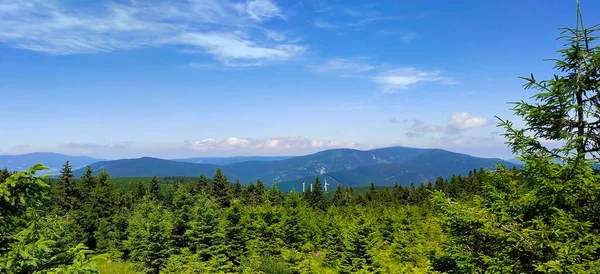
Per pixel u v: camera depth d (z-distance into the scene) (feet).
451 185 255.91
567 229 23.73
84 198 182.50
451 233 30.91
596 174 24.86
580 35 24.48
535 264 24.30
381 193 265.54
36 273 22.17
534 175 26.58
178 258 103.24
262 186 247.29
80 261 22.85
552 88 24.88
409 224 153.28
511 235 24.94
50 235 26.50
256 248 120.16
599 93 24.66
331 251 112.78
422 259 112.47
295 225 137.90
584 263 22.18
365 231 107.86
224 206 224.74
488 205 30.94
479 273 26.96
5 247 23.41
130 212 168.45
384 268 104.47
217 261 102.68
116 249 138.72
